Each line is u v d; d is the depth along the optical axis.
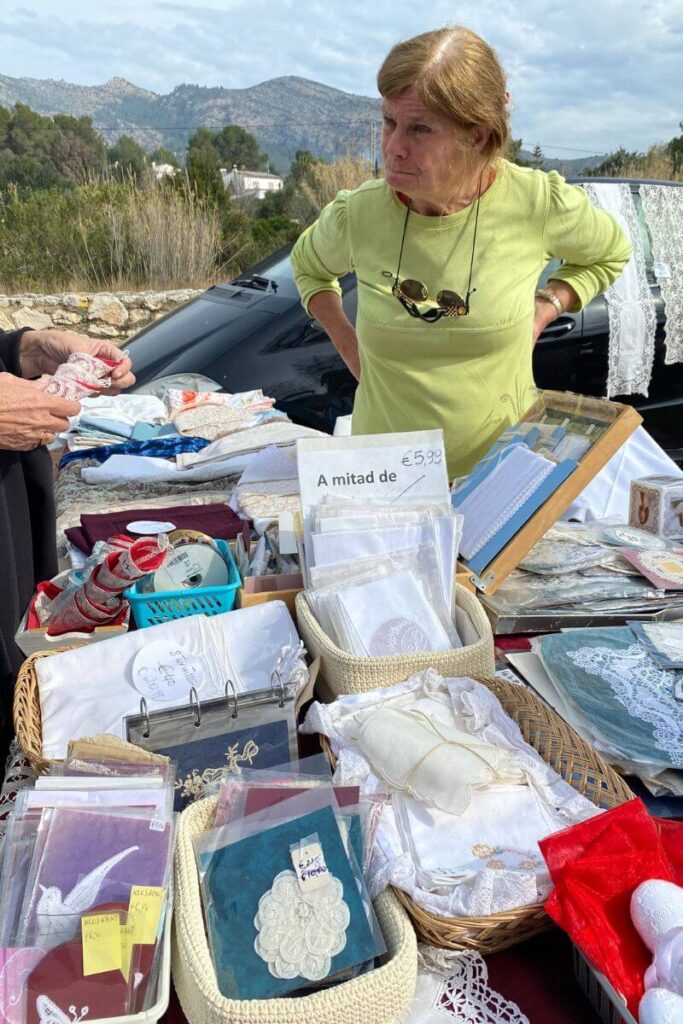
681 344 4.62
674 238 4.64
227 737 1.09
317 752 1.22
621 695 1.23
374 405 2.31
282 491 2.02
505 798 1.02
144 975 0.79
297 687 1.18
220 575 1.49
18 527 1.73
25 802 0.90
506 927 0.87
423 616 1.32
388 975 0.78
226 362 4.09
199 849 0.92
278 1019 0.74
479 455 2.22
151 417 2.88
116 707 1.19
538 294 2.33
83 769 0.99
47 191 10.59
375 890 0.90
